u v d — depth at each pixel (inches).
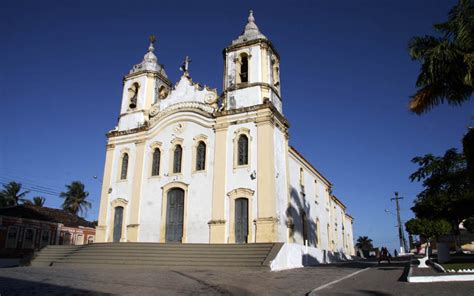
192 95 1166.3
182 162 1096.2
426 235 1116.5
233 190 985.5
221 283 492.4
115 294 392.8
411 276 478.6
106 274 619.5
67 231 1672.0
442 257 806.5
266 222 920.9
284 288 442.3
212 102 1120.2
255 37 1146.7
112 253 864.3
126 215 1123.9
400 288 409.7
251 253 793.6
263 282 506.3
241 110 1048.2
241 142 1032.8
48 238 1565.0
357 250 2342.5
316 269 767.7
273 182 956.0
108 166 1209.4
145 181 1136.8
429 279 462.3
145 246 886.4
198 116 1115.3
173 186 1082.7
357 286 442.0
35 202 2364.7
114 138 1238.3
